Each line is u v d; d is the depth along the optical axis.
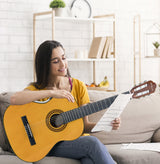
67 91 2.21
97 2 4.27
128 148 2.45
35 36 3.91
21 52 3.85
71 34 4.13
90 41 4.25
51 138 2.14
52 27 3.62
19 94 2.17
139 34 4.32
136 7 4.48
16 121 2.16
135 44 4.49
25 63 3.88
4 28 3.76
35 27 3.92
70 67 4.13
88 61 4.24
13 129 2.15
